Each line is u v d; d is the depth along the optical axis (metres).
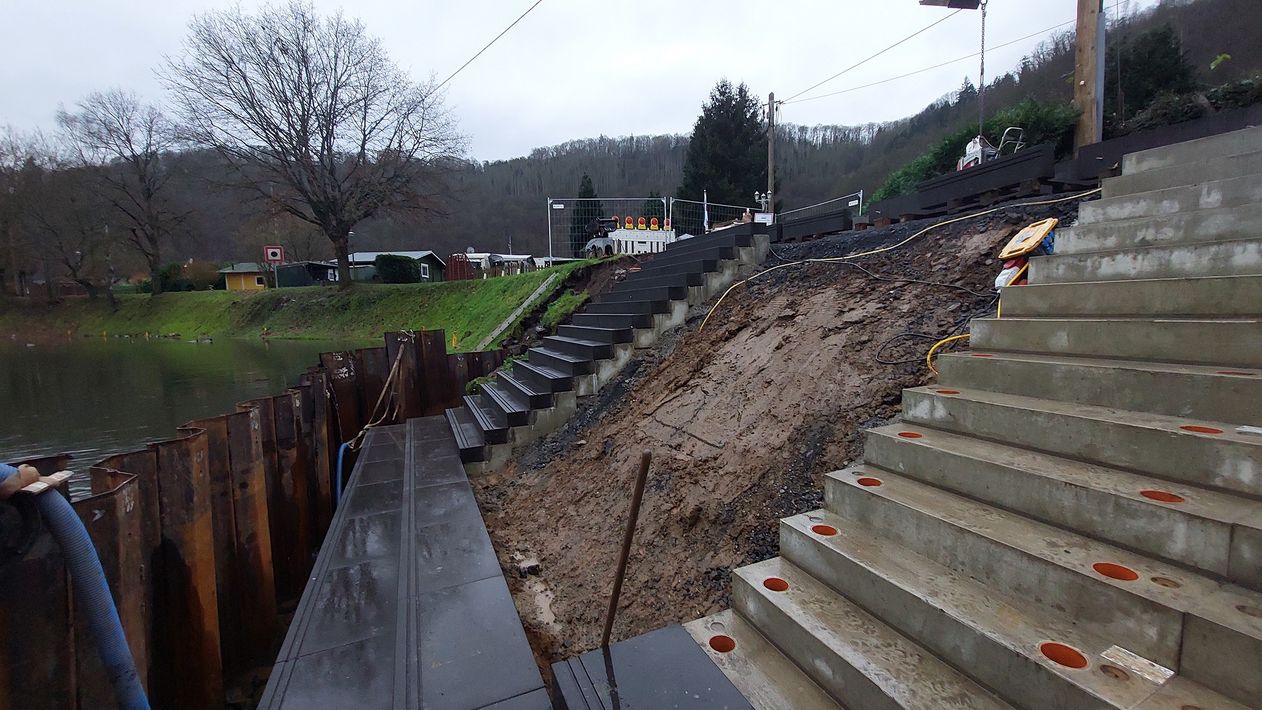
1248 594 1.61
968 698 1.79
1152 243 3.32
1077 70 7.43
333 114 24.77
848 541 2.55
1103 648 1.70
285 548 5.85
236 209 32.34
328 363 8.91
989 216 4.98
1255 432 1.98
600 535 4.25
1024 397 2.85
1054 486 2.15
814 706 2.08
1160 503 1.85
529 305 12.23
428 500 4.91
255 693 4.42
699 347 5.93
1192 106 7.82
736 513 3.50
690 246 8.89
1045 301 3.36
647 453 2.17
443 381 10.66
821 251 6.52
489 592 3.37
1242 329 2.30
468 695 2.48
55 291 37.25
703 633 2.57
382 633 2.96
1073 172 5.45
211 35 22.47
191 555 3.96
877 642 2.11
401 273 29.81
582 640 3.37
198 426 4.38
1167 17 15.56
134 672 2.82
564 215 20.80
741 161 31.66
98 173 34.31
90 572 2.66
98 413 11.30
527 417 6.44
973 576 2.16
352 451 8.41
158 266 36.38
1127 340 2.71
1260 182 3.04
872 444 3.04
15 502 2.51
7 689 2.63
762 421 4.09
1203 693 1.48
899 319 4.30
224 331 26.92
